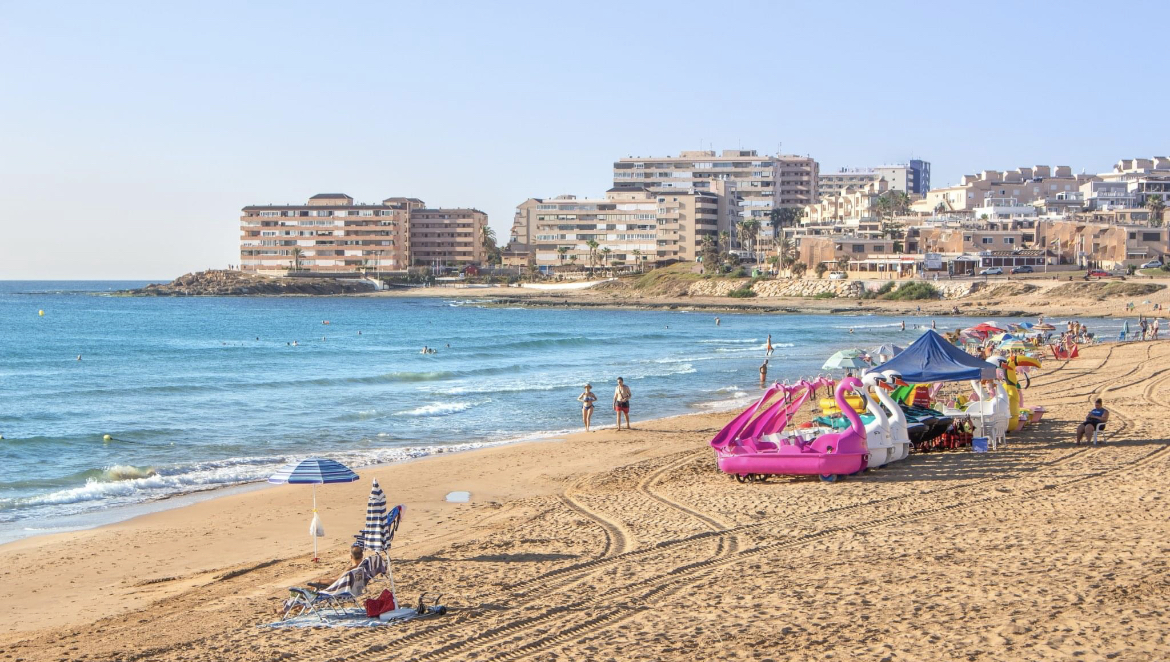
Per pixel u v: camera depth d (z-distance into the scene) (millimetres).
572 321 130375
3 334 101812
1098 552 13703
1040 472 21500
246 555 18781
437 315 148625
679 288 176375
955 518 17266
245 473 27703
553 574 14883
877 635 10852
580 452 30125
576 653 11102
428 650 11602
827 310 139500
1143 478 19938
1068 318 112688
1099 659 9570
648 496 21344
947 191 194250
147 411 41188
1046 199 178250
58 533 20859
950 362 26000
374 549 13734
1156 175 180250
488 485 25281
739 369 59406
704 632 11453
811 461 21406
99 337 98000
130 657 12023
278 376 57250
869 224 178250
